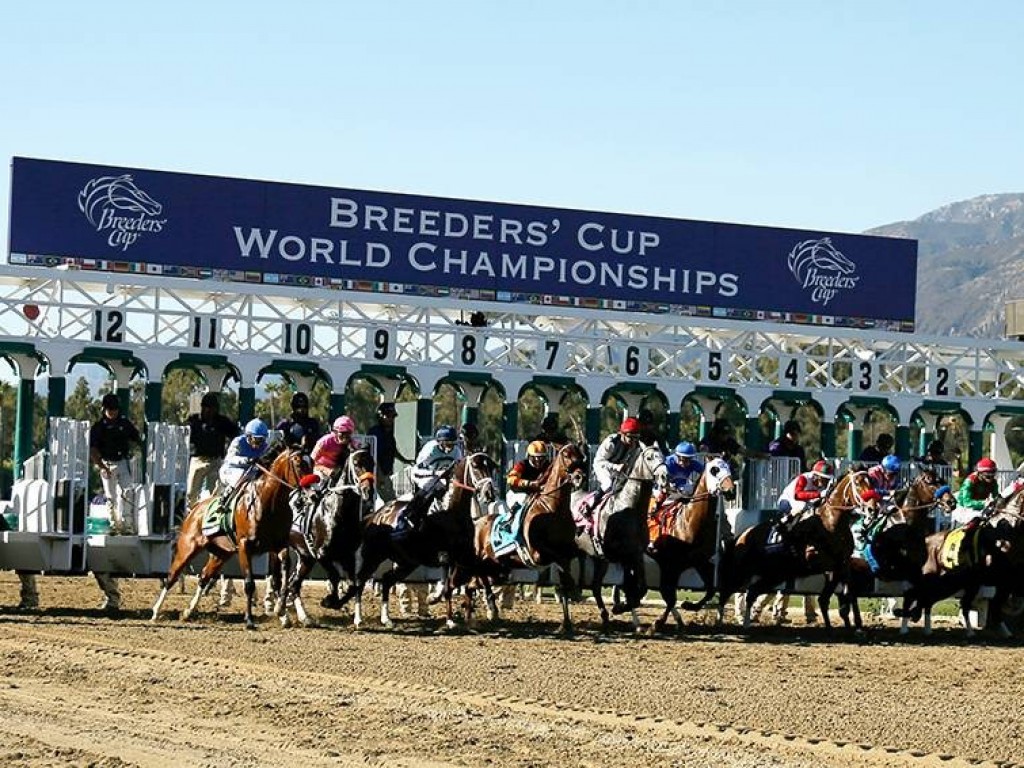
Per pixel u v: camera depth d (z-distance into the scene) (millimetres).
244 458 20000
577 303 28719
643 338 27594
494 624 21562
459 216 28000
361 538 20500
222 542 20031
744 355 28422
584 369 27203
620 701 14250
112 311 24203
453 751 11445
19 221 25422
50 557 20672
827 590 21859
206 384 25766
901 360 29281
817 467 21609
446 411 50219
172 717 12617
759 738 12383
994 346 29734
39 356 24188
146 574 21250
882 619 26156
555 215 28656
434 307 26312
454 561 20562
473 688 14758
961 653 20062
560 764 11070
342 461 20703
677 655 18500
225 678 14773
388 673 15617
